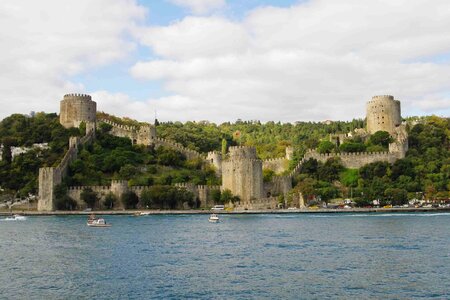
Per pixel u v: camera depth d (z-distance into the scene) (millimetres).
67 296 52531
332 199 174875
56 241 93438
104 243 90062
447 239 90312
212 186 183250
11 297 52344
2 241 94062
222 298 51375
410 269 63594
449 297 50812
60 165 178125
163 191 174000
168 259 72500
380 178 180375
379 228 111000
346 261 69438
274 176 188625
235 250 80750
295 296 51875
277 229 113062
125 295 52719
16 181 185500
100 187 177000
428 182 174500
